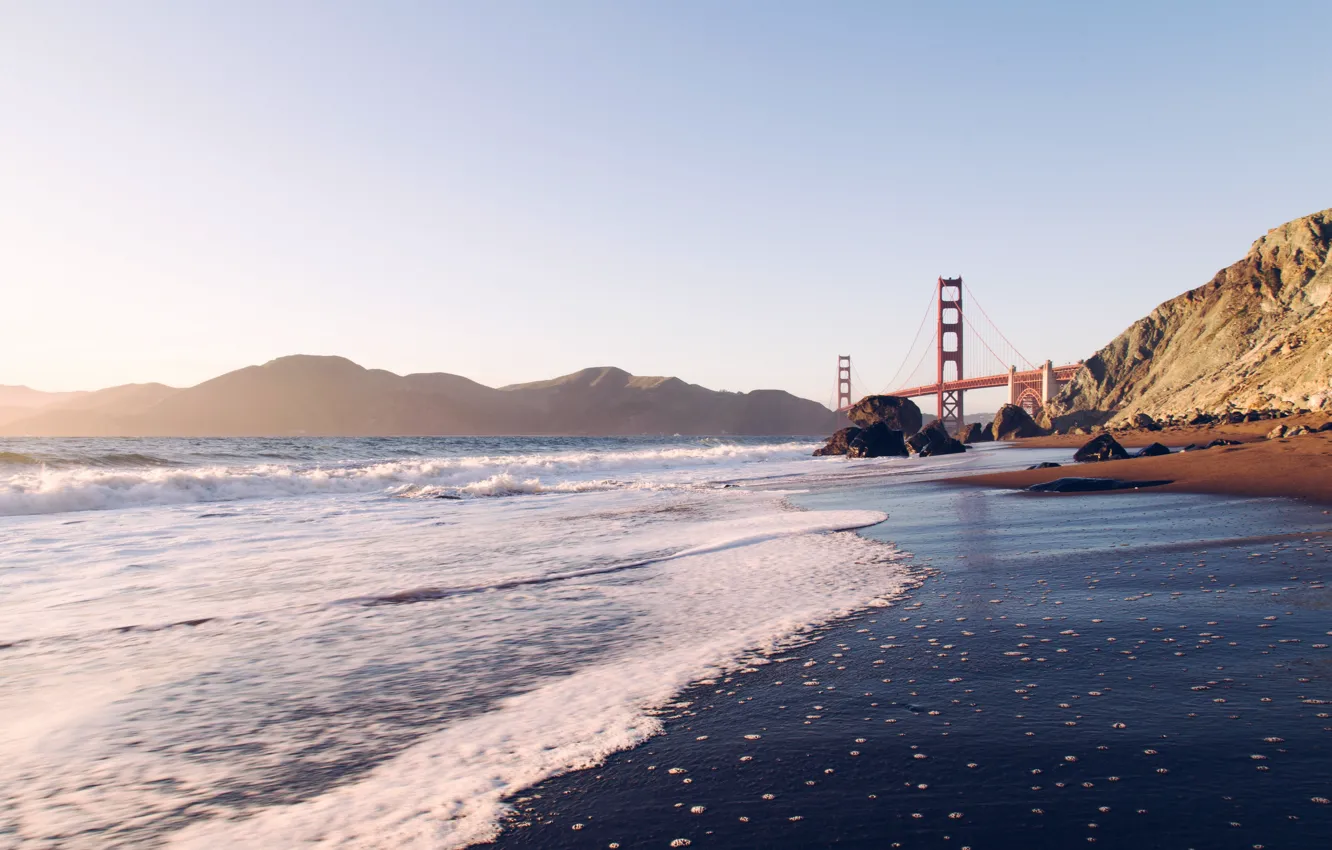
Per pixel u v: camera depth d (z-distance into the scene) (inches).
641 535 429.4
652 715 150.6
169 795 120.0
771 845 100.6
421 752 135.1
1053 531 385.7
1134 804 107.3
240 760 132.9
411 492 761.6
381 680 176.7
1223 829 99.8
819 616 227.8
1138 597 231.3
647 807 112.7
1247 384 2475.4
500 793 118.5
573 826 107.6
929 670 172.4
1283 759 119.2
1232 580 246.2
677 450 2036.2
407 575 311.4
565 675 177.9
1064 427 3833.7
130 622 236.2
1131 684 155.9
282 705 160.9
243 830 108.0
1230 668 162.7
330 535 444.5
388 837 105.3
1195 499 474.9
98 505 629.3
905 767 123.1
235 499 700.7
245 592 280.4
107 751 137.8
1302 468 554.3
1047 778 116.9
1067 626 203.3
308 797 118.5
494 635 215.5
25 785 124.0
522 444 3444.9
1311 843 95.3
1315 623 193.6
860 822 106.1
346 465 1208.2
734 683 168.7
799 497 675.4
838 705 152.8
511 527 475.5
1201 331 3690.9
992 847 97.8
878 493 691.4
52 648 207.3
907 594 255.0
